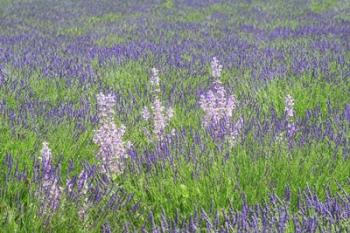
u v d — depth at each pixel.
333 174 4.17
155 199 3.90
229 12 20.16
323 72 8.26
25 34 14.52
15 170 4.07
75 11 20.72
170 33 14.51
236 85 7.49
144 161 4.49
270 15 18.98
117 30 15.20
